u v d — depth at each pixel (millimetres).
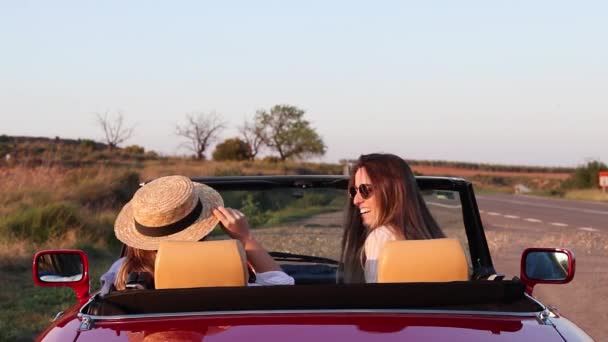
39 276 3807
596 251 15172
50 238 13641
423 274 3246
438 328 2920
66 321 3133
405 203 3795
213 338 2781
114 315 3031
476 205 4438
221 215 3527
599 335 7812
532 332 2951
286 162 69000
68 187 20891
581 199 44781
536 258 3930
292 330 2850
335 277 5086
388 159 3871
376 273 3736
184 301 3031
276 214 5887
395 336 2809
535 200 42312
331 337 2787
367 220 3961
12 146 56062
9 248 12195
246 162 64188
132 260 3551
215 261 3148
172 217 3402
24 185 20156
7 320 8055
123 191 21625
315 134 74875
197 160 64750
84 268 3809
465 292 3096
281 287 3041
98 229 14734
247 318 2994
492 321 3045
